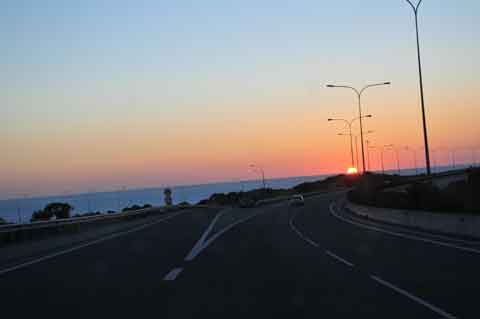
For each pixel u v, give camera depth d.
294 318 9.52
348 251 20.69
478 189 33.31
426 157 42.09
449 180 75.31
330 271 15.38
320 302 10.90
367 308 10.26
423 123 42.44
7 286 13.33
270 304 10.77
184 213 62.41
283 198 108.31
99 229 32.03
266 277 14.38
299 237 28.22
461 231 24.80
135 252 21.00
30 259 19.17
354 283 13.19
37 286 13.26
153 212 60.12
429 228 28.89
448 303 10.55
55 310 10.43
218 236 29.31
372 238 26.08
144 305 10.77
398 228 32.00
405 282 13.12
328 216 50.06
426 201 34.59
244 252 20.86
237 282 13.55
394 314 9.71
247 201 81.06
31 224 24.08
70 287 13.02
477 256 17.44
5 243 21.59
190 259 18.56
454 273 14.28
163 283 13.45
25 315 10.03
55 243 23.91
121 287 12.92
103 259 18.75
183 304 10.83
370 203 48.72
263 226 38.25
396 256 18.48
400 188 69.62
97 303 11.04
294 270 15.69
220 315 9.82
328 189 143.25
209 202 111.06
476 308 10.05
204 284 13.27
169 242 25.58
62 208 43.38
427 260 17.06
